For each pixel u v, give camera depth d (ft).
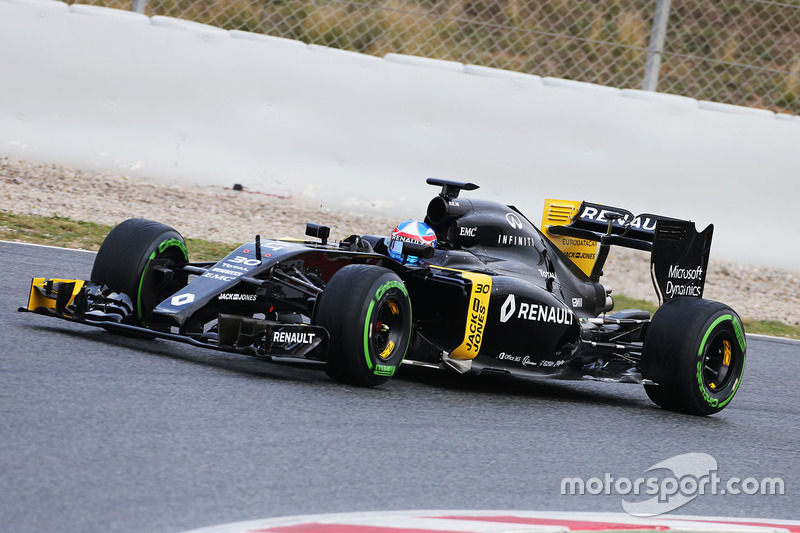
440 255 76.59
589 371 78.89
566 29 179.83
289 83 137.69
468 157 140.67
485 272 76.59
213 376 63.41
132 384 58.03
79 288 71.46
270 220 133.18
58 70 134.41
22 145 134.92
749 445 69.26
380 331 67.51
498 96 140.46
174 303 65.05
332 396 62.59
